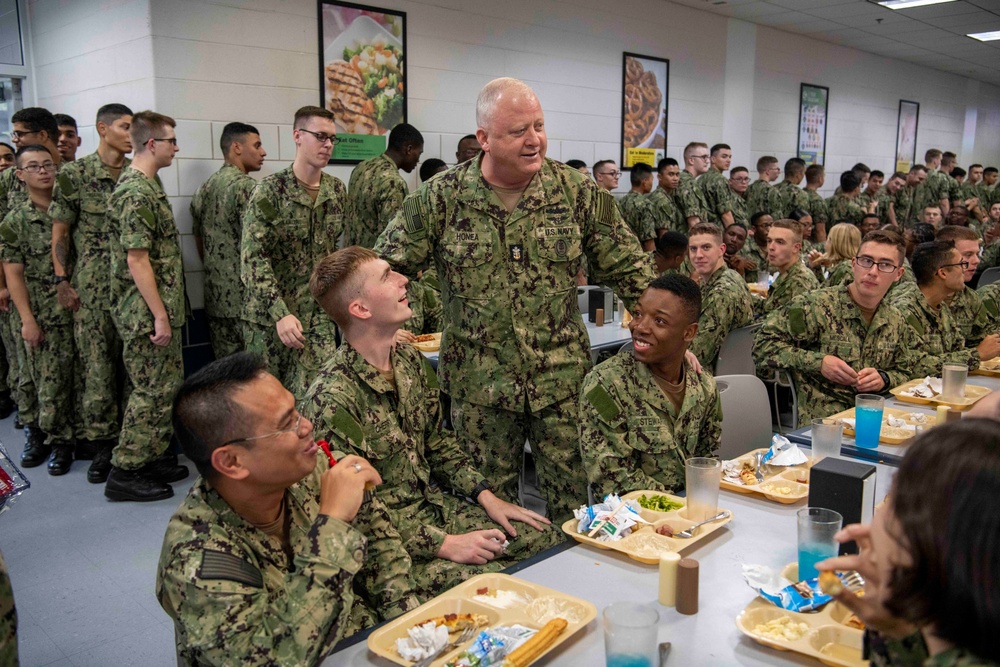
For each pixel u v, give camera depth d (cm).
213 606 117
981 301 371
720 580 141
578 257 239
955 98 1286
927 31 896
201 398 124
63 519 340
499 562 198
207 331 443
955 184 1064
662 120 733
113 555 305
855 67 1024
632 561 151
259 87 443
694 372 207
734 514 173
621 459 196
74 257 390
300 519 141
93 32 445
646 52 701
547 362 236
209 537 123
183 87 412
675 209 681
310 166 358
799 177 813
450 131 551
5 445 441
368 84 494
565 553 155
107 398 388
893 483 77
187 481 385
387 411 190
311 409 182
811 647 116
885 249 283
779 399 493
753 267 593
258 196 353
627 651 108
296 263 370
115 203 344
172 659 237
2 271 434
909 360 303
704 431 209
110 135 388
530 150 216
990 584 66
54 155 417
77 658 237
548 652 118
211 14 418
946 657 72
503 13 571
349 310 183
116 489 361
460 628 128
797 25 847
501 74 578
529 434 250
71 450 408
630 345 323
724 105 812
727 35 799
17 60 519
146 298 346
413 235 236
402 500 193
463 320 238
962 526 68
